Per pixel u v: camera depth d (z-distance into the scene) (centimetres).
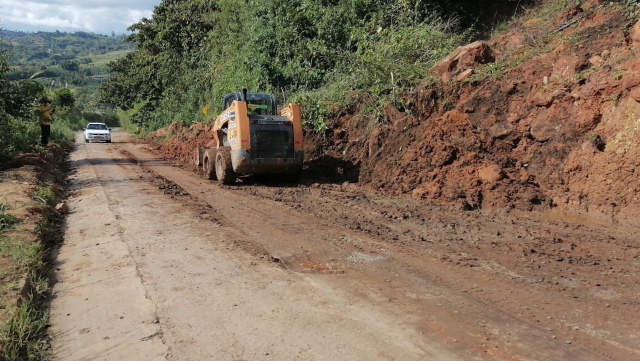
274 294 513
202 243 704
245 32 2528
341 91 1616
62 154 2284
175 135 3094
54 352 418
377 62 1481
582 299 488
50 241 764
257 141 1259
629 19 1113
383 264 609
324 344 404
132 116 5125
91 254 680
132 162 1994
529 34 1411
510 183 955
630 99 895
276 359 383
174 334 430
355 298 499
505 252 659
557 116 1009
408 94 1341
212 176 1420
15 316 451
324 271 586
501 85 1169
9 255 622
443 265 602
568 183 923
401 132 1232
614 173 852
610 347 390
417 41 1580
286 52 2080
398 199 1050
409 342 404
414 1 1869
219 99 2566
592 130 944
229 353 394
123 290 538
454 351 387
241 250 670
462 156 1049
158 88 4119
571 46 1138
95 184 1323
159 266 608
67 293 550
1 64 1580
